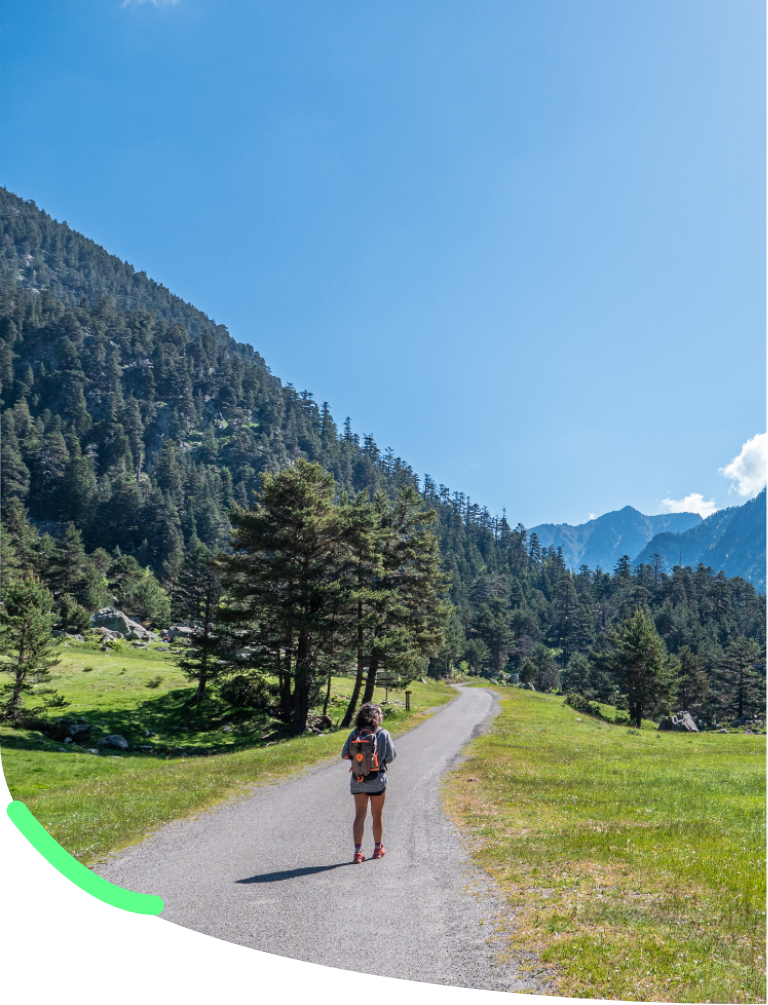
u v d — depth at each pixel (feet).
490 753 71.20
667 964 15.55
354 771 26.71
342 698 162.61
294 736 110.93
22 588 116.57
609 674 326.65
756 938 17.42
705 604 597.52
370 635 121.90
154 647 234.38
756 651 315.17
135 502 580.30
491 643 435.94
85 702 136.67
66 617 226.17
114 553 515.50
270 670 114.32
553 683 405.80
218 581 148.15
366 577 122.72
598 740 104.88
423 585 127.34
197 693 144.25
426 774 54.34
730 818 37.55
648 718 242.99
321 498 112.57
